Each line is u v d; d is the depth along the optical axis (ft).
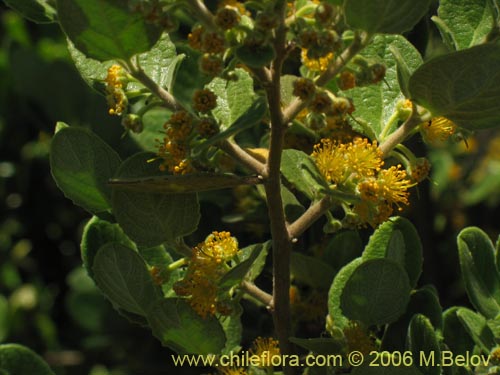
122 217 1.20
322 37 1.03
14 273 2.57
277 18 1.02
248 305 1.60
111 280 1.25
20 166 2.47
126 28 1.07
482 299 1.36
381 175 1.18
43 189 2.49
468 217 2.31
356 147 1.18
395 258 1.32
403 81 1.15
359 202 1.15
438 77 1.07
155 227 1.21
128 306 1.27
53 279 2.52
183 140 1.12
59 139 1.22
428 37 1.50
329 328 1.32
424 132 1.22
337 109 1.08
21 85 2.12
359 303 1.27
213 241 1.23
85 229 1.30
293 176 1.25
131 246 1.32
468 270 1.36
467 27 1.28
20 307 2.46
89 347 2.22
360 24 1.06
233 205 1.65
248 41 1.03
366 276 1.26
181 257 1.39
